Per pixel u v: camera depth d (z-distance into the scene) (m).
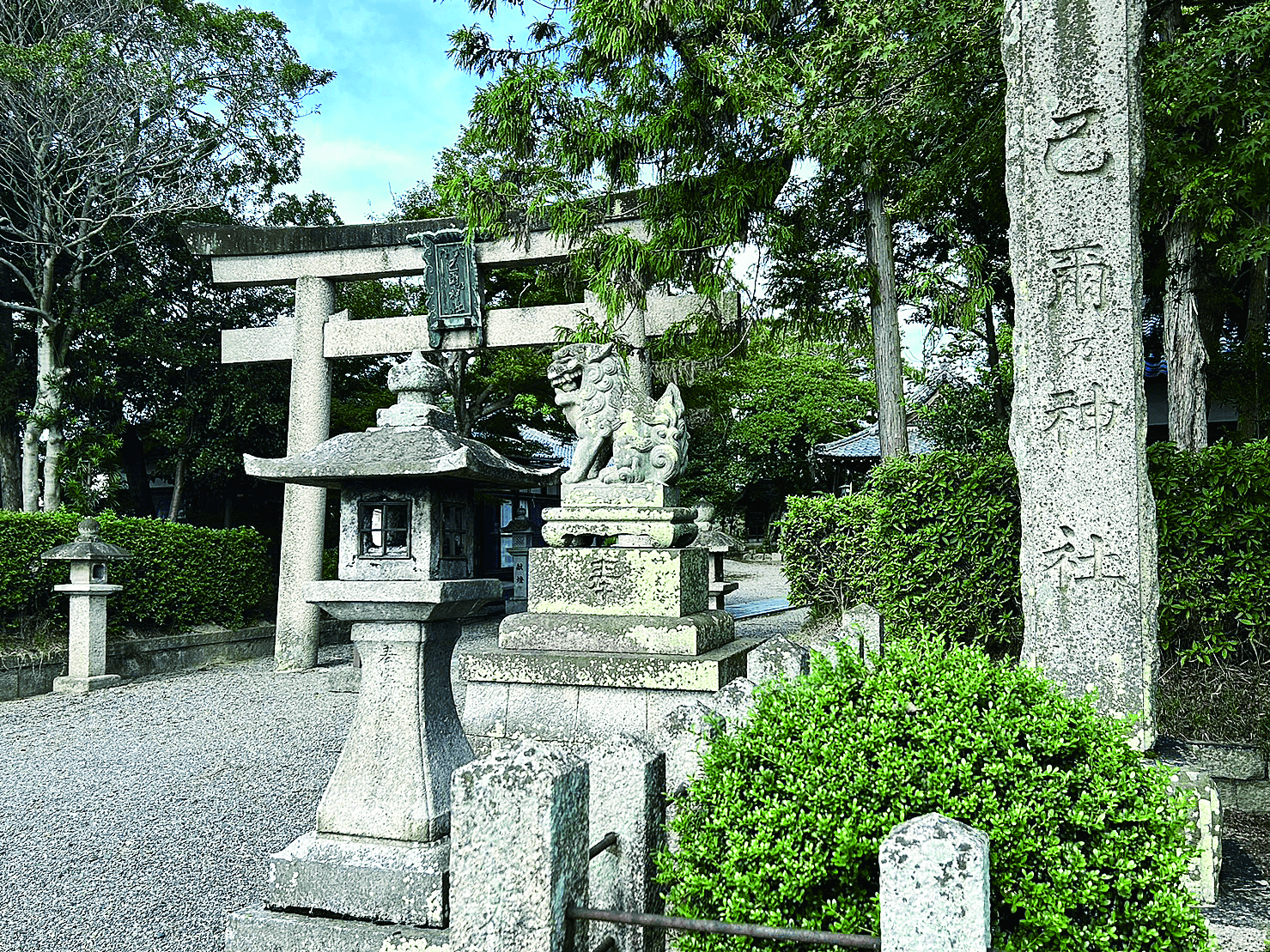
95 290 16.09
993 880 2.34
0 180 15.06
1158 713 5.30
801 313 9.59
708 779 2.72
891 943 1.98
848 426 29.03
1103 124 4.49
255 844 5.21
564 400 7.55
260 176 17.08
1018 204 4.69
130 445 18.22
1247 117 6.87
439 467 3.50
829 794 2.47
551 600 7.02
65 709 9.41
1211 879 3.66
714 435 26.88
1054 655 4.44
